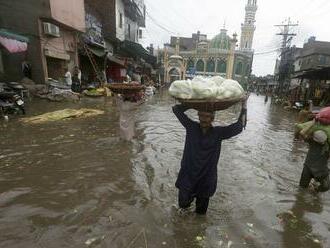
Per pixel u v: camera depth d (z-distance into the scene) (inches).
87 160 228.7
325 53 1429.6
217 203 168.1
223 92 127.3
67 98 580.7
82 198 163.0
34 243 120.7
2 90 417.7
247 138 371.2
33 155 236.7
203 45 2763.3
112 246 121.4
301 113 367.6
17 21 586.9
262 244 129.6
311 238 138.7
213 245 126.2
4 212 144.7
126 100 285.0
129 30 1401.3
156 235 131.0
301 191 197.5
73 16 708.7
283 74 1749.5
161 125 406.6
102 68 960.9
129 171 209.5
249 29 3385.8
